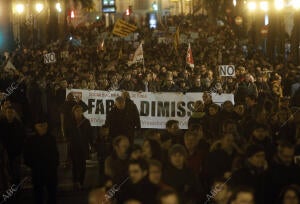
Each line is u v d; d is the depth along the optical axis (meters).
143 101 26.17
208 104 21.69
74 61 41.34
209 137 17.66
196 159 15.24
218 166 14.27
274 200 12.72
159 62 41.88
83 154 19.89
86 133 19.97
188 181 12.97
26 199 19.20
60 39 67.88
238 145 15.16
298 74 32.59
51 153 16.98
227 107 20.16
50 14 68.69
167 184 12.80
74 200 18.78
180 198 11.05
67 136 20.14
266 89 29.41
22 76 30.61
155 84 29.08
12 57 42.91
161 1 170.62
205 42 60.69
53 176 17.12
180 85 28.19
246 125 18.25
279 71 36.38
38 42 67.19
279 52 48.34
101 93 26.22
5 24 58.72
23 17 67.69
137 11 165.75
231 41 64.69
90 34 73.94
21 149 19.19
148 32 75.88
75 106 19.89
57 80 29.11
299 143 15.45
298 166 13.02
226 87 29.39
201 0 125.81
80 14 91.00
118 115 21.58
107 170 13.58
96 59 46.09
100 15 132.50
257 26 63.47
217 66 35.03
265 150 14.98
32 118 29.53
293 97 26.17
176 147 13.05
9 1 59.19
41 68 35.97
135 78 30.06
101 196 10.91
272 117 19.12
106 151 18.86
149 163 11.87
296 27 42.75
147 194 11.65
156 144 14.18
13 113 19.11
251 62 38.81
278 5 48.16
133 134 22.02
